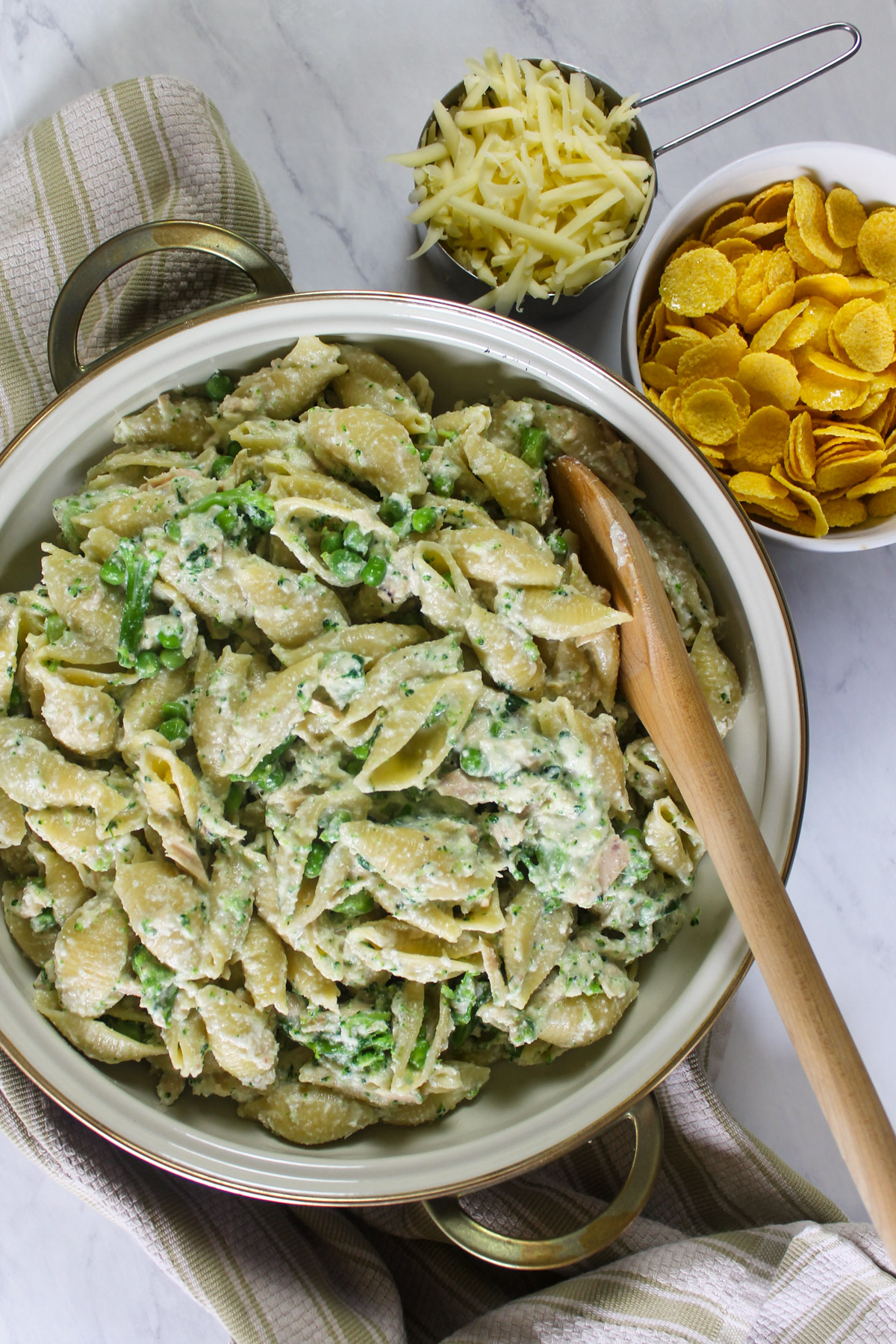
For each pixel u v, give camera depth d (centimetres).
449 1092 61
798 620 70
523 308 67
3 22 69
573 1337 63
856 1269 63
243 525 59
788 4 71
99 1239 70
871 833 70
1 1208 70
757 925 56
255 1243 64
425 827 58
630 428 60
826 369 66
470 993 59
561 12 71
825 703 70
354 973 59
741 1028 70
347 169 70
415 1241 68
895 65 72
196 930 57
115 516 59
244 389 61
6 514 60
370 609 60
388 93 70
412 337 60
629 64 71
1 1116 63
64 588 59
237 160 67
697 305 66
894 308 66
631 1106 59
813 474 66
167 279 66
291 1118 60
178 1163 58
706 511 60
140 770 57
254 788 59
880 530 65
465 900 58
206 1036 58
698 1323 63
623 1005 61
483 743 58
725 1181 67
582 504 60
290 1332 63
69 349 61
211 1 70
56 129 66
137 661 58
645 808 61
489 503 62
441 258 67
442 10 70
